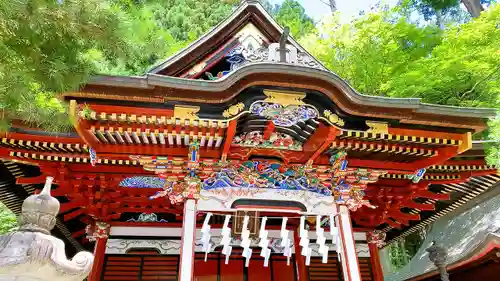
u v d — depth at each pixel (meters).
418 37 17.44
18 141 6.98
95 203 8.66
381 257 18.31
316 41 18.92
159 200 8.99
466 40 14.42
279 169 8.04
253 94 6.34
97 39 4.54
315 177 8.10
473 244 11.13
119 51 4.77
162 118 6.33
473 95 15.18
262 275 9.75
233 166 7.85
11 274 3.51
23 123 6.62
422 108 6.84
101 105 6.05
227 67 8.85
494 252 8.87
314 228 10.15
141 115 6.23
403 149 7.55
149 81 5.86
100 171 8.23
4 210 16.86
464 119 7.09
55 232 10.77
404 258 16.77
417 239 16.17
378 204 9.58
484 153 8.41
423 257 14.00
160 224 9.44
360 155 7.98
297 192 7.96
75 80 4.49
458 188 10.64
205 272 9.52
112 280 8.72
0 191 9.26
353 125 6.88
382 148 7.48
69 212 9.80
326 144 7.14
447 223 14.43
